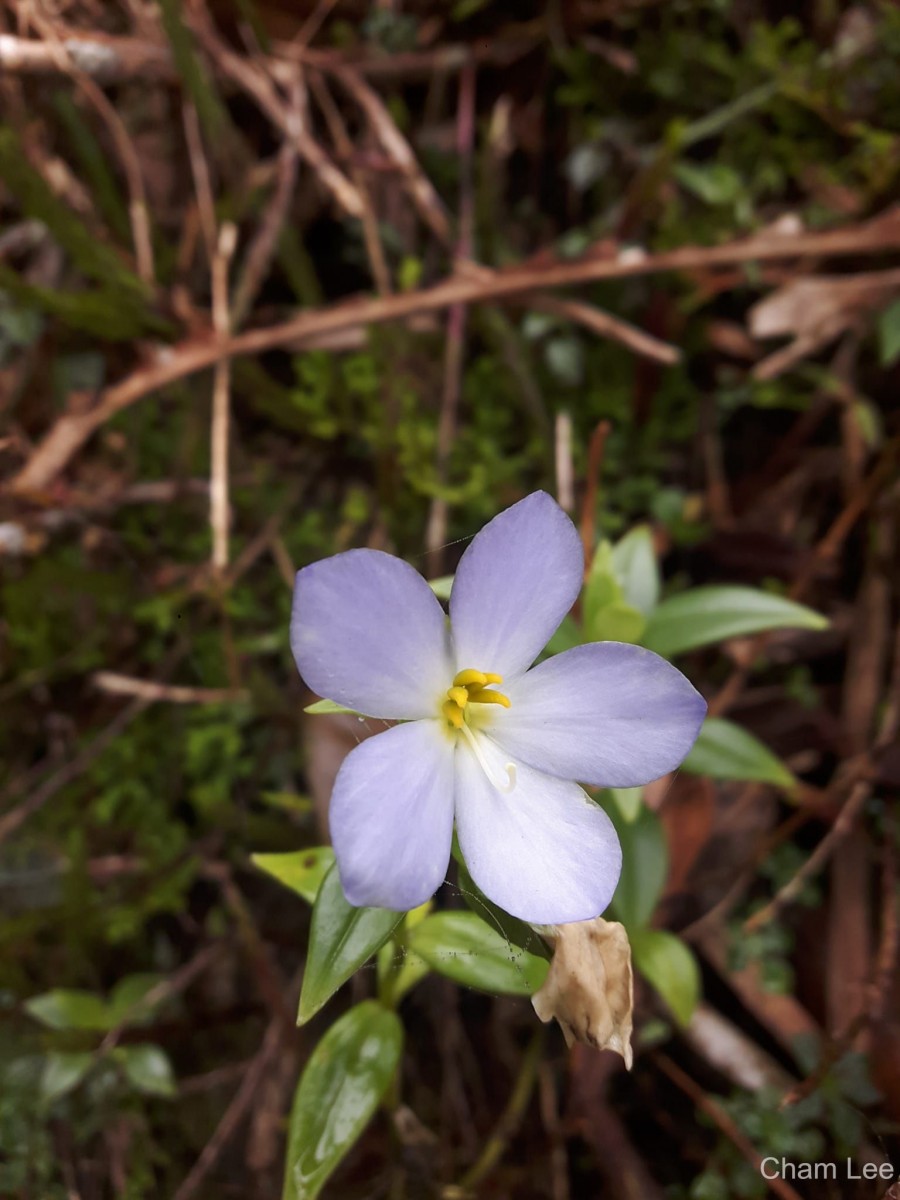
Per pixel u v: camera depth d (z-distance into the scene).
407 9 0.24
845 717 0.21
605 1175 0.17
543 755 0.11
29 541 0.20
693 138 0.24
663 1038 0.18
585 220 0.25
